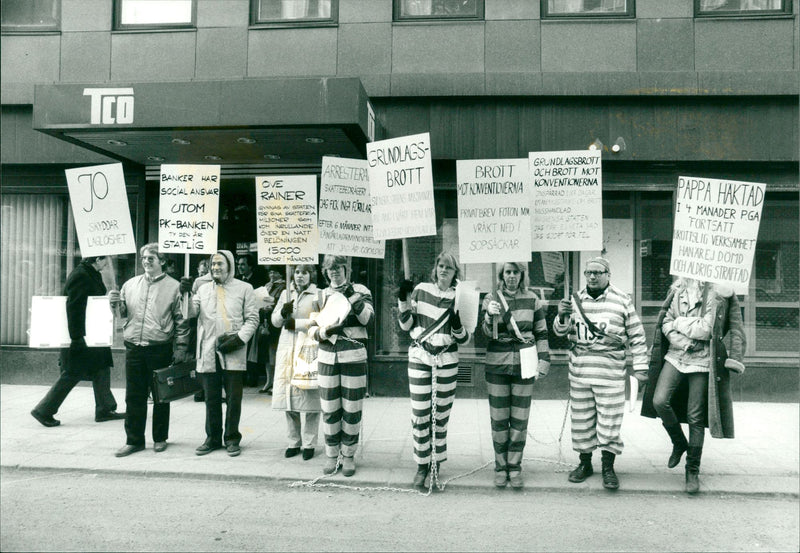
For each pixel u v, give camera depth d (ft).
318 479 17.15
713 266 16.90
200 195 19.81
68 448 20.01
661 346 17.53
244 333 19.12
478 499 16.19
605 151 27.55
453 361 16.92
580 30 27.73
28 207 31.81
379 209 18.28
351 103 22.41
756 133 27.20
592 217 17.47
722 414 16.38
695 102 27.43
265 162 29.50
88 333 22.68
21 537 13.51
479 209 17.28
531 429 23.03
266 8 28.99
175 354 19.52
